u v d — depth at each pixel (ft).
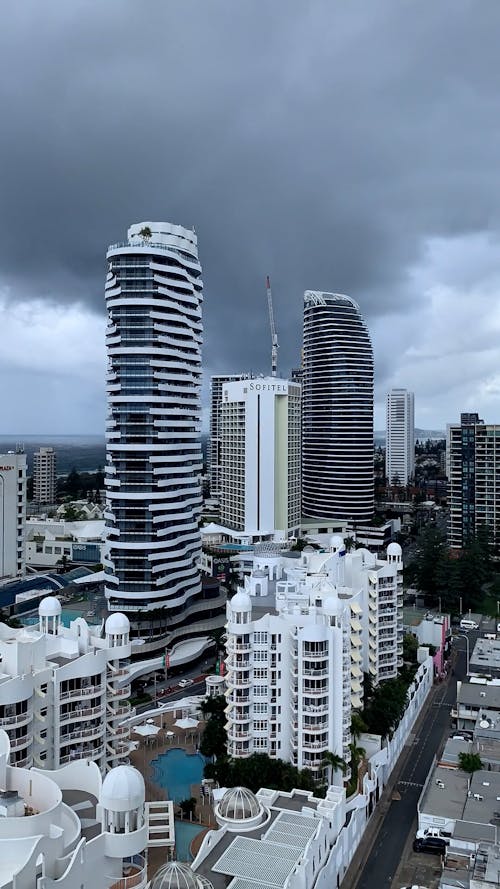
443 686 593.01
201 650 620.90
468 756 402.31
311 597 420.77
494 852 308.19
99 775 238.27
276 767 382.01
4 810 203.51
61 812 207.92
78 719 342.23
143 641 603.26
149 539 641.40
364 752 413.18
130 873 214.69
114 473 653.71
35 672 329.72
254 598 460.14
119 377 649.61
